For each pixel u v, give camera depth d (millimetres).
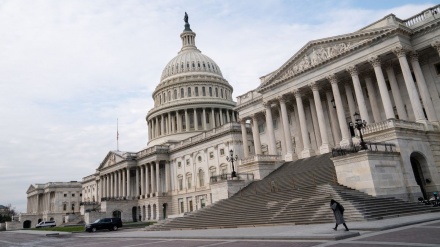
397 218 22984
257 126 60719
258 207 33250
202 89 118625
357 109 47812
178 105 112188
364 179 29562
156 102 125062
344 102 49844
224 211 36469
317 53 48094
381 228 17953
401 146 32688
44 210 149625
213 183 46531
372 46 41531
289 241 17047
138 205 98375
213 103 112938
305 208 27750
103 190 118312
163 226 39719
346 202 25219
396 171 31250
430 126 36562
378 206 25500
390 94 44406
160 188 97625
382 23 41750
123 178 105250
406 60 38781
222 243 19156
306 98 54219
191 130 109875
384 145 31766
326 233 17516
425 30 39312
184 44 137875
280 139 59000
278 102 54906
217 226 32875
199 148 84500
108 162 115500
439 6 38781
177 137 107125
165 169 95188
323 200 27516
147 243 24078
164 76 126938
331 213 24641
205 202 80312
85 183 144375
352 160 30719
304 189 32438
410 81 37812
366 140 35531
